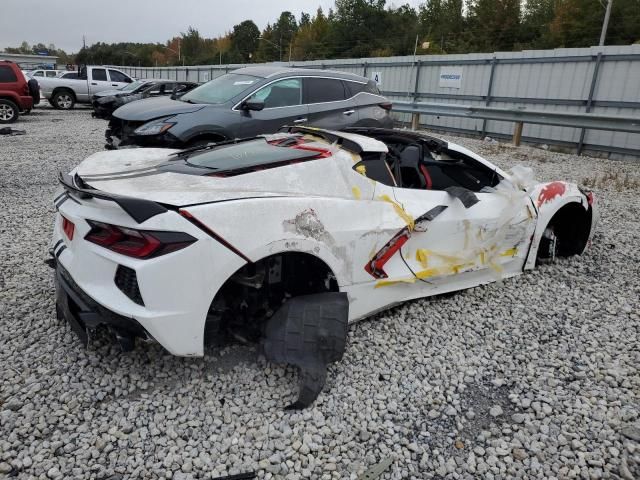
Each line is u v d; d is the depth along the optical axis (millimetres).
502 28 50062
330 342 2734
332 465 2252
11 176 7652
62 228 2920
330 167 3104
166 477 2160
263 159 3047
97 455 2254
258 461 2277
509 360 3164
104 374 2803
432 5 61312
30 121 16203
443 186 4309
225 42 103312
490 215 3857
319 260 3033
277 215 2666
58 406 2539
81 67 22344
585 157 11250
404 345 3273
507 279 4344
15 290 3771
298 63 21641
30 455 2229
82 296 2598
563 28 39375
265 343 2754
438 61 15828
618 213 6668
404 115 17250
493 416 2658
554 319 3721
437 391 2828
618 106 11438
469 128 14852
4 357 2926
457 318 3654
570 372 3064
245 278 2789
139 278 2361
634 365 3143
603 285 4332
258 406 2619
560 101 12570
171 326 2424
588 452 2408
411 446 2396
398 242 3240
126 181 2830
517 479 2242
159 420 2484
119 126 7859
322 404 2662
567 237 4965
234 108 7023
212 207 2486
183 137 6637
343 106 7820
